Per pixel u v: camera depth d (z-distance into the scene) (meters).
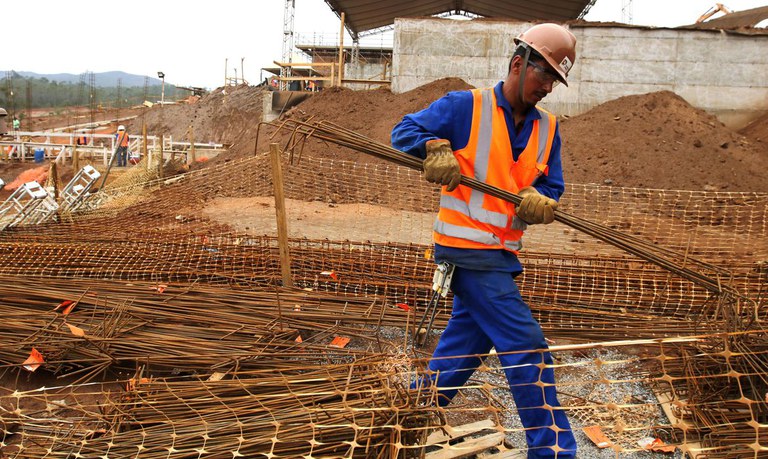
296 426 2.57
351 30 30.75
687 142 13.43
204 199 8.52
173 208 8.20
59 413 3.28
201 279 5.27
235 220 7.58
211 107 40.50
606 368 3.88
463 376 2.82
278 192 4.87
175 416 2.82
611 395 3.51
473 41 17.92
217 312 4.29
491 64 17.94
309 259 5.55
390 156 2.60
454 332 2.83
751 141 14.31
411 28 18.02
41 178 18.75
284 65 23.75
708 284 2.92
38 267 5.52
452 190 2.46
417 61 18.12
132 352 3.72
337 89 17.05
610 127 13.93
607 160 12.71
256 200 8.48
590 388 3.61
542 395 2.49
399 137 2.59
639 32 17.12
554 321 4.59
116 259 5.68
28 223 7.80
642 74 17.28
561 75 2.40
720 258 6.05
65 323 4.00
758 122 16.45
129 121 44.03
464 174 2.59
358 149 2.65
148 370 3.69
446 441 2.90
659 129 13.73
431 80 18.16
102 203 8.74
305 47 38.56
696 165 12.61
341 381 3.01
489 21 17.78
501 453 2.83
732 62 17.06
